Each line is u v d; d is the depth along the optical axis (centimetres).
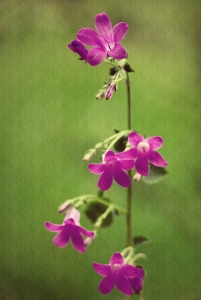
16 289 67
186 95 83
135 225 71
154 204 72
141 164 50
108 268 51
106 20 50
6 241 71
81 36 50
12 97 84
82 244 52
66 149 78
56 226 52
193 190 73
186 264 68
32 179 75
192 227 70
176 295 65
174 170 76
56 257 69
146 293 65
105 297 67
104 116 81
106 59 52
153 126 80
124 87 84
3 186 74
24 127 81
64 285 68
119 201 72
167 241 69
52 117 82
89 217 55
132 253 53
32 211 72
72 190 73
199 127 80
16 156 77
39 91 84
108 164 51
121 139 53
